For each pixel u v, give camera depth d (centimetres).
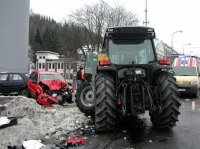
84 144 504
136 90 575
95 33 3422
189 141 517
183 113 843
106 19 3397
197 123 680
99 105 570
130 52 619
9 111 669
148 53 620
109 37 623
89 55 809
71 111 788
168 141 518
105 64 590
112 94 572
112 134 572
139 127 628
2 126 554
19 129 558
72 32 3762
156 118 599
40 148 462
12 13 1725
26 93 1323
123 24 3356
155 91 596
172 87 587
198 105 1048
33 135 542
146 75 609
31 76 1156
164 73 603
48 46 6344
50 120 669
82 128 614
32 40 6431
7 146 473
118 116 638
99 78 589
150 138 540
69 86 1071
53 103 974
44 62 5784
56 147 474
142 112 569
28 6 1794
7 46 1711
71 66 4084
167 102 580
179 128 622
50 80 1058
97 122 575
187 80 1329
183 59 1458
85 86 756
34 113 677
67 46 3934
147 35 621
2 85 1337
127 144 502
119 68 607
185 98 1329
